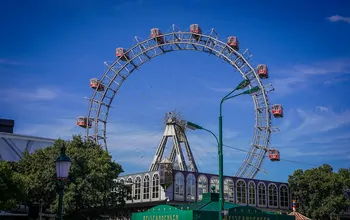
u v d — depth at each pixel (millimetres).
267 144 98750
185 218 32062
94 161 73812
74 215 75125
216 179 84062
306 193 88500
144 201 81625
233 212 34219
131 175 86312
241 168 99312
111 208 80375
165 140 99250
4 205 57625
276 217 37281
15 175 60125
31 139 103750
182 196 78312
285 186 92375
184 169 95500
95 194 69500
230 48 104562
